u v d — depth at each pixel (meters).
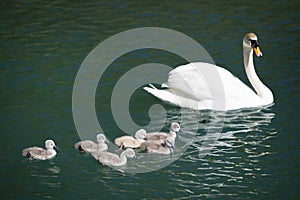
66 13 26.92
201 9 26.97
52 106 20.23
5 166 17.14
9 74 22.22
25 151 17.50
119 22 25.94
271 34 24.58
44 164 17.25
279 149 17.81
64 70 22.47
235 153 17.70
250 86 21.69
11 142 18.23
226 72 20.53
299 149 17.75
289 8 26.70
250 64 20.88
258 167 17.00
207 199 15.70
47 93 20.98
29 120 19.41
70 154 17.70
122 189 16.17
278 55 23.11
